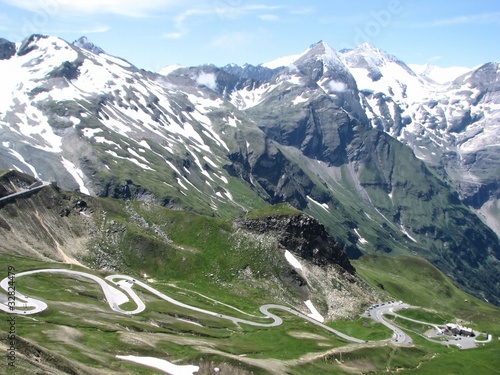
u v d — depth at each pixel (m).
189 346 170.75
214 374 155.62
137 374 139.62
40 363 118.75
